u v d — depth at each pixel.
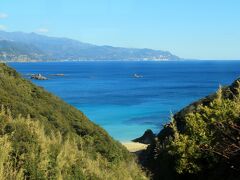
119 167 17.20
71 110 32.78
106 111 75.38
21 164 9.99
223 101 17.92
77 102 89.62
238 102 16.89
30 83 34.75
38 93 32.81
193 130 17.14
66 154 11.93
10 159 10.07
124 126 59.84
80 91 116.81
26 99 28.69
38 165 10.10
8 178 9.38
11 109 23.39
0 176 9.09
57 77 186.00
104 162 16.92
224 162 14.73
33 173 9.88
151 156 27.86
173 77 184.75
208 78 171.50
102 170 14.28
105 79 174.25
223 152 13.80
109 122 63.25
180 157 16.91
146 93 109.94
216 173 15.11
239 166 13.25
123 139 50.56
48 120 26.64
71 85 139.88
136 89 123.75
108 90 120.62
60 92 113.50
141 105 83.50
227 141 13.79
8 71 34.09
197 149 16.58
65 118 29.98
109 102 89.38
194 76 189.62
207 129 16.69
